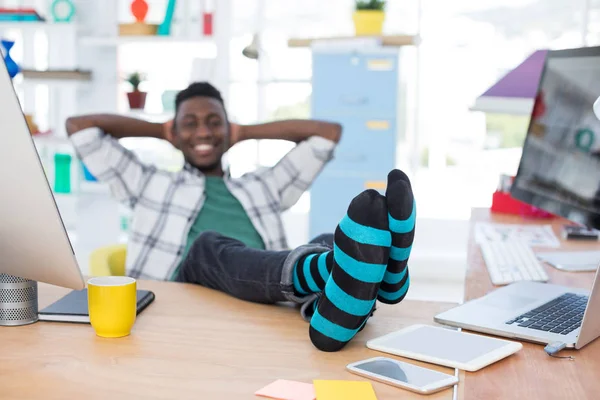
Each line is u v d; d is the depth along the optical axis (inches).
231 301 54.3
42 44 181.3
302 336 45.6
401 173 42.1
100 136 100.3
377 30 170.6
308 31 188.1
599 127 66.5
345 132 167.6
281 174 105.0
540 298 53.7
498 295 54.6
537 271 63.7
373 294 41.0
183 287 58.6
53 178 176.6
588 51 71.8
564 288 57.2
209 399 34.8
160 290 57.4
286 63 186.4
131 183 99.3
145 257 95.5
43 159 176.9
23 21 164.2
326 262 45.9
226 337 45.0
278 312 51.3
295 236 200.5
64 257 42.1
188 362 40.1
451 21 183.3
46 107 180.2
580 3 175.8
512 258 69.6
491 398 35.1
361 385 36.5
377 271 40.5
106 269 83.9
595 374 38.9
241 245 58.2
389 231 40.8
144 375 37.9
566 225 91.1
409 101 187.6
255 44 179.5
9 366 39.0
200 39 165.3
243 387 36.4
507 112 106.7
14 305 46.6
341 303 41.1
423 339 43.8
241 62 186.7
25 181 39.6
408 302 55.1
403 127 188.9
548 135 78.5
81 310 48.6
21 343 43.0
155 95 175.8
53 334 45.0
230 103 177.3
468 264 68.5
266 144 189.8
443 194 191.8
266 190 103.0
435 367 39.8
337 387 36.0
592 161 66.8
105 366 39.2
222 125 103.7
